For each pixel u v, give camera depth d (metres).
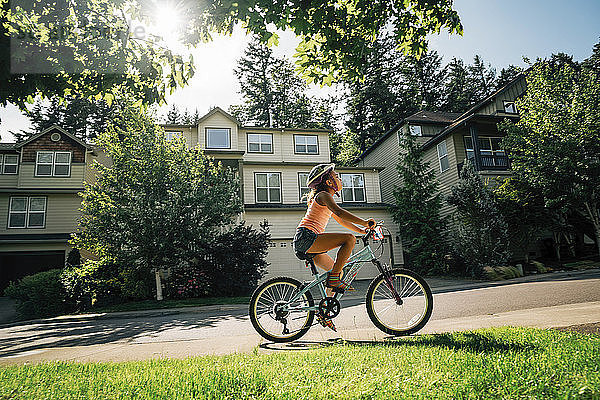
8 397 2.67
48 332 10.62
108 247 16.72
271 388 2.53
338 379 2.67
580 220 21.05
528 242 19.77
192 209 17.12
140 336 7.92
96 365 3.68
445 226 21.89
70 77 4.41
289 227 23.36
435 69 47.47
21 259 26.58
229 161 24.39
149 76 4.59
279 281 4.74
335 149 45.62
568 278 13.56
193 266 18.08
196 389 2.61
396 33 4.89
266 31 4.41
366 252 4.59
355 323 6.56
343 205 25.42
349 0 4.82
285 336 4.66
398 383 2.49
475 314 6.92
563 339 3.47
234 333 7.43
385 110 42.84
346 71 5.13
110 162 25.89
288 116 45.12
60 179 23.86
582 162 17.66
